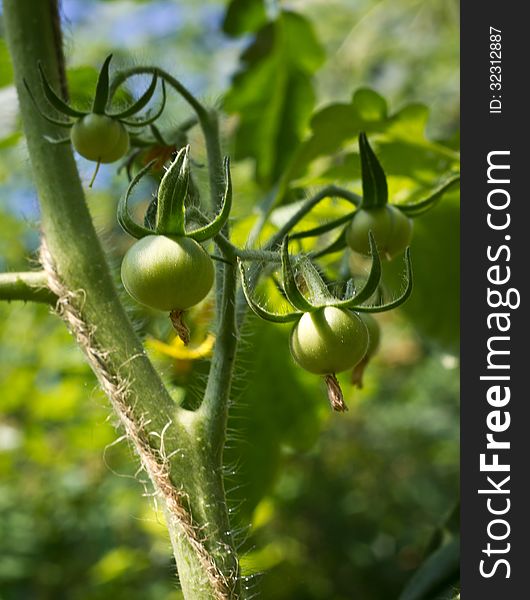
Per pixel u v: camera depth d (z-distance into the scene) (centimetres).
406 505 99
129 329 25
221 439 24
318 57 48
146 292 22
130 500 77
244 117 48
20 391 63
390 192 39
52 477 78
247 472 40
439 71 100
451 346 41
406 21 95
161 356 34
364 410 103
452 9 95
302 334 23
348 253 30
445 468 103
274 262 23
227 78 48
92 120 25
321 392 41
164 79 26
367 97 35
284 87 48
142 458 24
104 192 63
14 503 76
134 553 72
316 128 35
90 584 77
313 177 37
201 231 23
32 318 68
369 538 95
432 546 34
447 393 107
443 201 38
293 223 27
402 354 103
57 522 78
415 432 104
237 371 40
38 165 26
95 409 62
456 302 40
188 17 107
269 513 59
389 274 39
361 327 23
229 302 24
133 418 24
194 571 24
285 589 71
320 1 83
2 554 75
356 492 98
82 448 66
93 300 25
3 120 39
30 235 79
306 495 93
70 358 63
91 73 37
